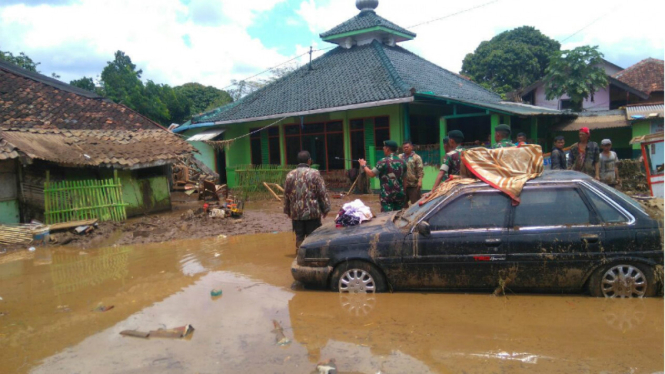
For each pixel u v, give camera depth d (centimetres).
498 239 465
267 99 2022
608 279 454
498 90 3691
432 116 1814
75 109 1525
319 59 2217
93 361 372
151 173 1330
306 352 371
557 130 1902
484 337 383
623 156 1994
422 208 516
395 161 696
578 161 806
